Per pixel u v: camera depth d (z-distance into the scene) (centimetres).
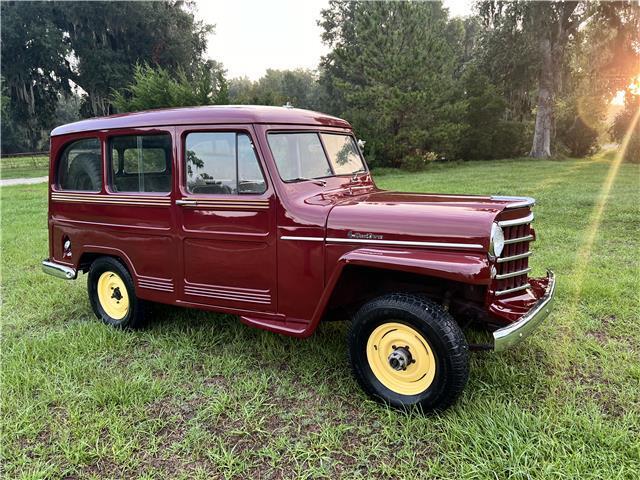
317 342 393
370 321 299
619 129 2972
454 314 344
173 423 300
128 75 3512
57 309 506
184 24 3878
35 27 3231
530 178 1641
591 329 406
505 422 274
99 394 323
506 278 313
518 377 329
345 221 313
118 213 416
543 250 650
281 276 339
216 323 445
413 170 2173
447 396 281
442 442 268
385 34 2281
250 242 347
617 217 857
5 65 3362
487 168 2239
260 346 395
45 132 4319
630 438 263
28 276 623
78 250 461
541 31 2872
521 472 238
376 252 299
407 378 298
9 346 414
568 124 3294
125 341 413
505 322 305
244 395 328
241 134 345
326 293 314
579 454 248
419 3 2291
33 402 323
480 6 3125
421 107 2177
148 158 394
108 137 417
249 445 277
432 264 278
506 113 3431
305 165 367
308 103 5538
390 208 312
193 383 346
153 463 265
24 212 1190
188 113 368
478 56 3350
